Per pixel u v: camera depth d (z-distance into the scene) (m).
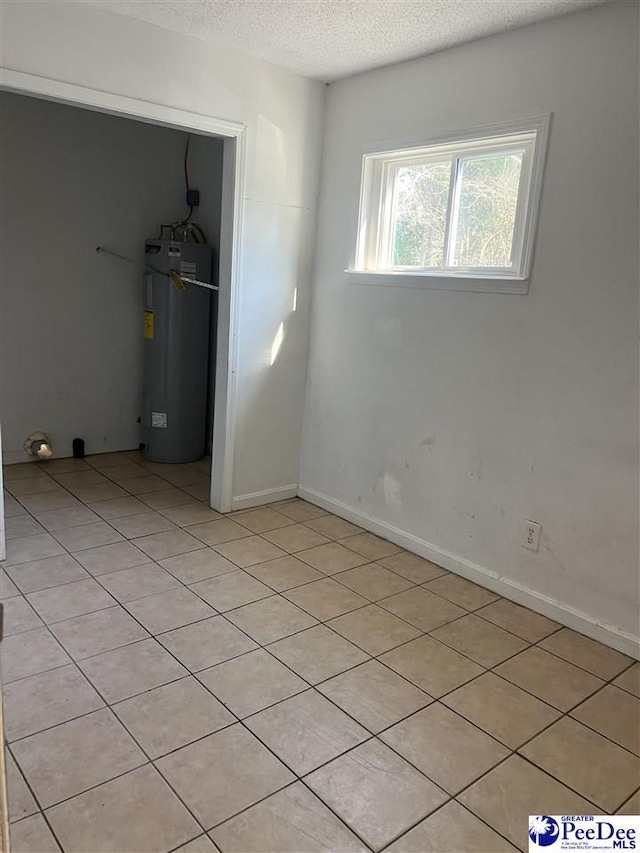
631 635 2.44
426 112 2.95
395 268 3.31
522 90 2.58
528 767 1.85
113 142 4.12
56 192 3.97
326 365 3.63
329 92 3.43
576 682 2.26
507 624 2.62
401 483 3.28
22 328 4.02
